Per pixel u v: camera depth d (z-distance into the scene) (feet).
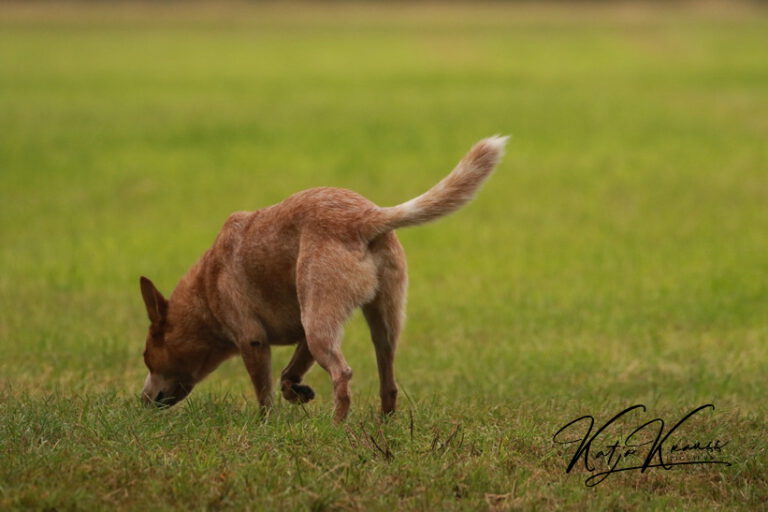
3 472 63.72
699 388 97.35
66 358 108.58
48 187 211.00
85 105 327.88
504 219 181.98
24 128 280.92
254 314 83.05
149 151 250.37
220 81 398.01
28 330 119.65
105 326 122.62
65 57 485.15
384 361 81.05
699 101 324.60
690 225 173.58
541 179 214.90
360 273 76.74
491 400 90.02
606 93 348.79
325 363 76.23
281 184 213.05
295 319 82.38
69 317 125.59
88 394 85.71
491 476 65.92
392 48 529.86
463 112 309.83
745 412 86.63
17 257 157.07
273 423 77.05
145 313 128.67
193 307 86.89
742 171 218.18
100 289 139.95
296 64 460.14
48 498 60.13
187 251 161.89
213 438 72.02
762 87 356.18
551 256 156.15
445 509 61.05
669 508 63.67
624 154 239.71
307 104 332.39
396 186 208.74
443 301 133.18
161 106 327.26
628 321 122.52
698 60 450.30
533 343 114.52
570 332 119.14
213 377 105.09
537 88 367.25
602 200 194.80
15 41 564.30
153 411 81.35
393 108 320.70
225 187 211.20
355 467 65.62
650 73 406.82
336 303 76.18
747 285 136.56
